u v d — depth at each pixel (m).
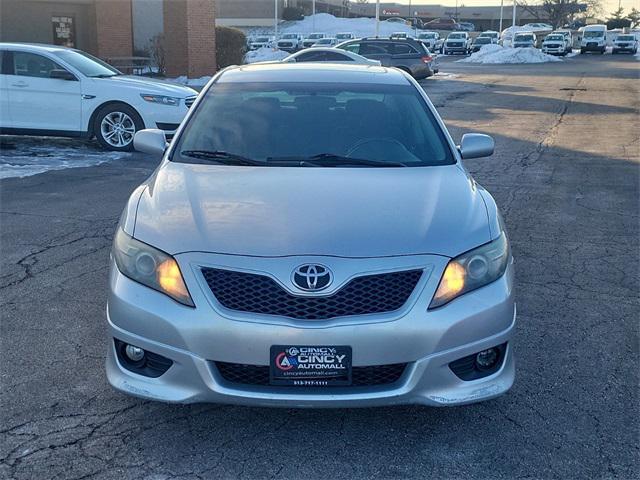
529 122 15.82
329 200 3.60
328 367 3.09
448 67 40.56
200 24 24.84
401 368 3.18
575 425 3.54
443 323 3.15
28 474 3.09
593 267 6.04
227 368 3.18
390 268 3.16
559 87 25.33
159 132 4.75
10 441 3.33
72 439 3.36
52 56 11.72
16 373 4.00
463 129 14.67
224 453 3.28
